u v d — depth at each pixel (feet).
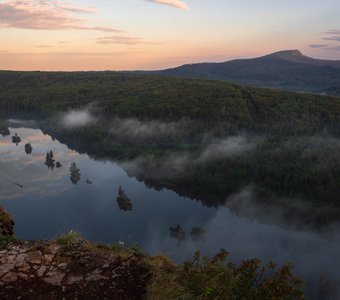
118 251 23.97
